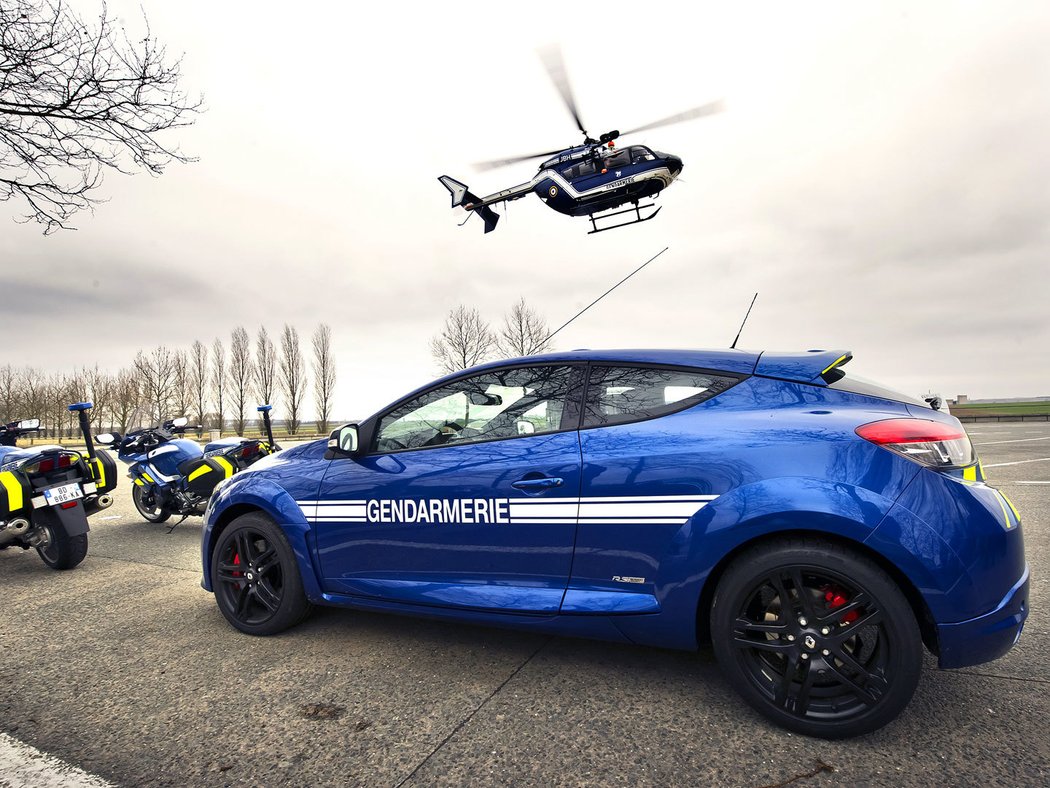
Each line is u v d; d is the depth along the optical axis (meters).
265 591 3.09
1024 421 43.47
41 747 2.03
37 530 4.61
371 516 2.79
